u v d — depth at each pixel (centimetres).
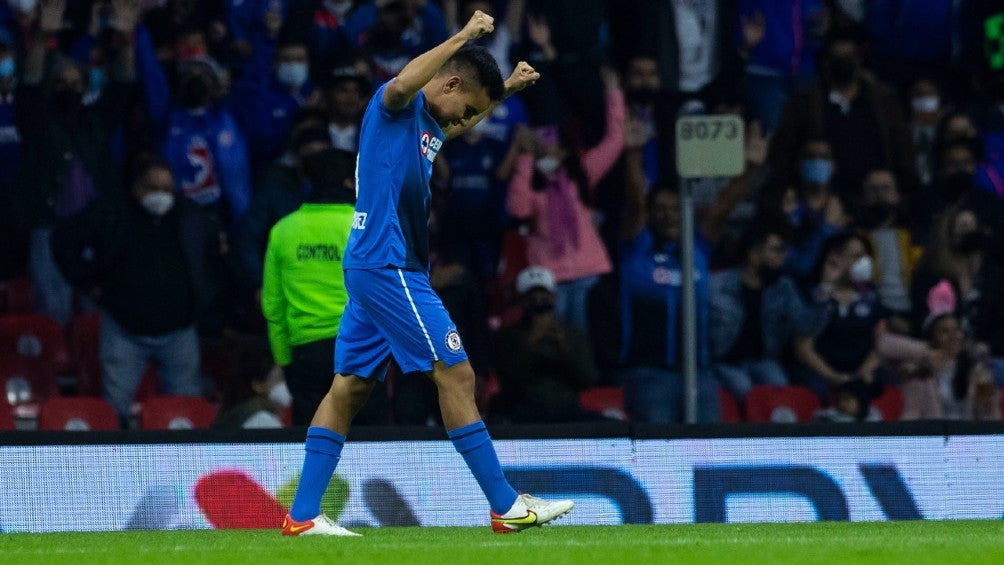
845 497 3053
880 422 3086
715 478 3017
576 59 4738
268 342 3988
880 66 5344
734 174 3484
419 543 2184
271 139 4547
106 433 2872
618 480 2989
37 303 4247
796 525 2855
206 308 4028
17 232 4281
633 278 4331
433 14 4744
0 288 4250
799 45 5047
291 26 4597
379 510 2906
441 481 2942
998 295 4697
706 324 4372
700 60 5003
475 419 2267
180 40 4466
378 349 2302
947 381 4378
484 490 2295
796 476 3045
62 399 3744
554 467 2972
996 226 4803
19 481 2827
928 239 4722
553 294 3947
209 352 4212
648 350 4297
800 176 4772
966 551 2022
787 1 5006
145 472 2870
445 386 2258
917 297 4638
